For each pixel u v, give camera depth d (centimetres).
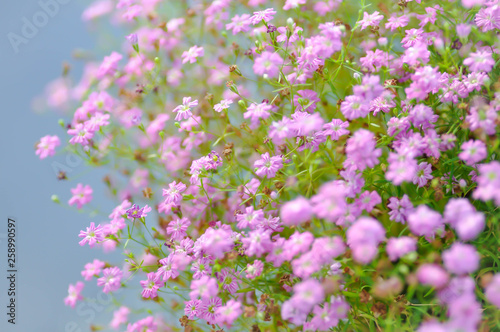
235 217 36
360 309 35
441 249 34
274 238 35
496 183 32
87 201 38
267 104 37
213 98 38
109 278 36
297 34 37
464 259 31
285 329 35
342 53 36
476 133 34
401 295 34
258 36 36
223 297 36
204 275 35
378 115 37
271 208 36
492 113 33
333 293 34
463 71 36
